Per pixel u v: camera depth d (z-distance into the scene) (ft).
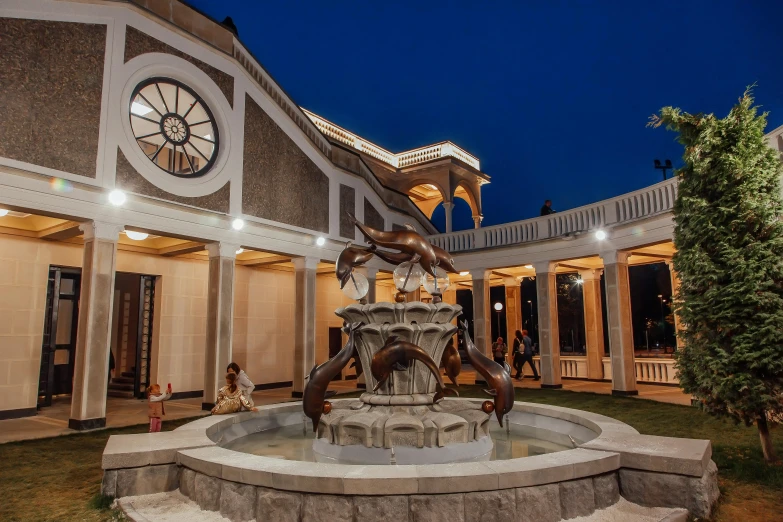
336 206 55.62
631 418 34.24
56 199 32.50
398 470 13.78
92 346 33.22
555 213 55.57
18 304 39.04
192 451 16.70
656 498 14.99
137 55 38.34
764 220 22.30
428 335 21.06
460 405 21.45
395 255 22.72
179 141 41.60
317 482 13.33
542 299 56.08
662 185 43.42
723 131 23.62
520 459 14.75
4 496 18.54
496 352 65.31
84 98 34.58
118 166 36.06
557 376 55.01
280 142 49.80
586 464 14.49
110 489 16.44
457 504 13.10
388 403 20.43
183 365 50.34
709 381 22.53
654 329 113.80
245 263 56.39
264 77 49.47
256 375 57.62
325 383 20.30
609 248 49.32
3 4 31.35
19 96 31.50
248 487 14.26
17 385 38.34
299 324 50.93
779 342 21.12
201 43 43.24
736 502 16.40
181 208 39.81
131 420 36.06
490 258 61.26
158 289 49.34
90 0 35.47
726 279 22.97
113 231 35.19
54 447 27.30
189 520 14.37
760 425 21.83
